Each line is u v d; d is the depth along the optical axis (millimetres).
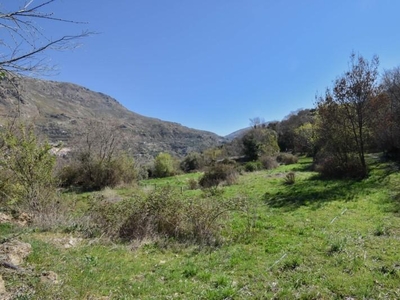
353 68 16453
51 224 9086
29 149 10172
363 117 16688
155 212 8797
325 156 19938
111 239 8250
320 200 12078
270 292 4738
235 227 9203
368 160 20219
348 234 7469
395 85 21750
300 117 52875
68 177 20844
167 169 32781
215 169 21391
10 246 5984
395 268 5195
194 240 8000
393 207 9648
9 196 9703
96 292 4789
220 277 5289
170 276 5621
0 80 3359
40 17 3145
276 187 16766
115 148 22156
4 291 4223
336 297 4418
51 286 4641
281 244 7266
